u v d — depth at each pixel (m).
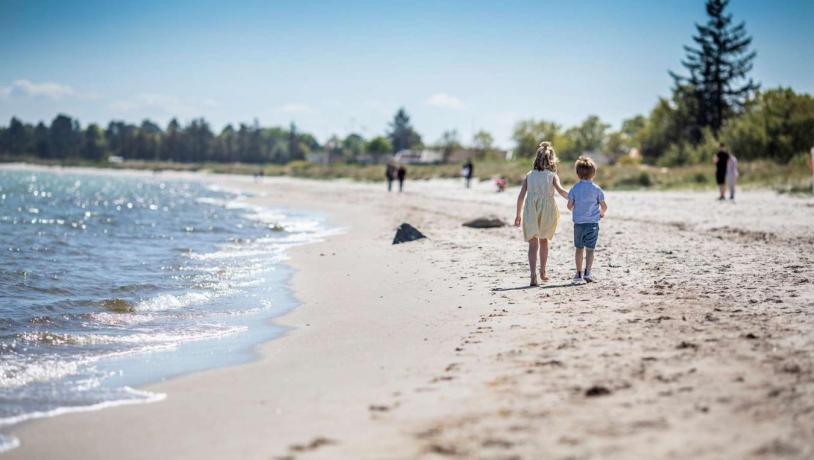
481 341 8.79
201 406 6.95
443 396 6.43
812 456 4.42
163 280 16.83
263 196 77.25
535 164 13.02
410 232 23.47
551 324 9.38
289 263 19.95
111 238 29.06
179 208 55.72
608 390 6.12
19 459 5.68
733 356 6.96
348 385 7.30
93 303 13.63
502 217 31.75
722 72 103.50
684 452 4.61
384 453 5.07
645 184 53.47
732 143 64.75
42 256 22.03
